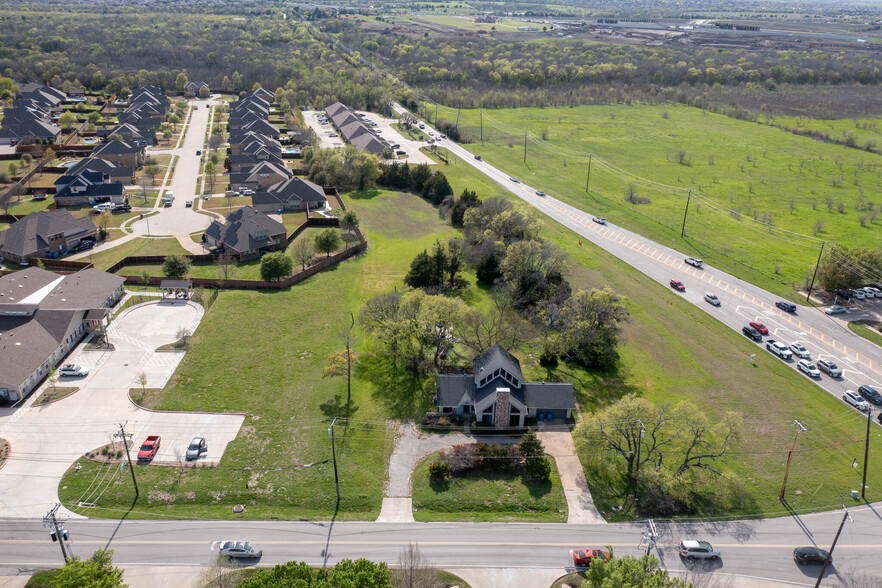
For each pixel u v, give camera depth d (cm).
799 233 16688
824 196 19725
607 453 8494
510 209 14562
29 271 11950
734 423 8031
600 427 8088
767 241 16162
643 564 5888
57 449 8288
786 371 10600
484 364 9425
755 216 17800
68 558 6397
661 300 12938
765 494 7938
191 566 6719
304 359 10544
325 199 18088
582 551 6950
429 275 12531
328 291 13000
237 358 10456
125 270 13375
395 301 10650
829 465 8450
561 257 12475
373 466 8275
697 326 11981
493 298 12600
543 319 11194
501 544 7144
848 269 12988
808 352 11050
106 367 10044
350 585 5559
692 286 13612
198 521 7325
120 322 11412
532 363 10688
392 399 9606
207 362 10294
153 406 9188
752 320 12262
